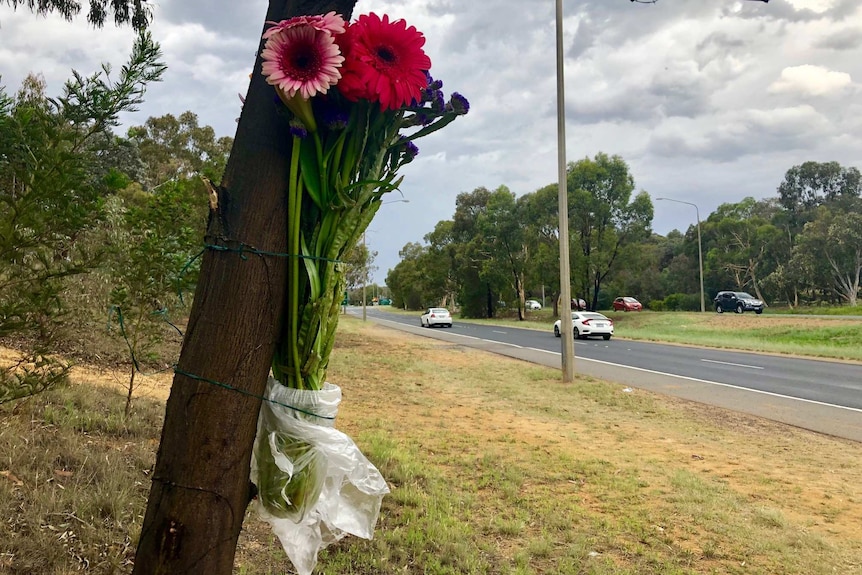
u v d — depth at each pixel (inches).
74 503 134.3
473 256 2181.3
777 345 856.9
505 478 227.3
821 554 173.6
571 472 241.4
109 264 187.3
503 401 413.4
